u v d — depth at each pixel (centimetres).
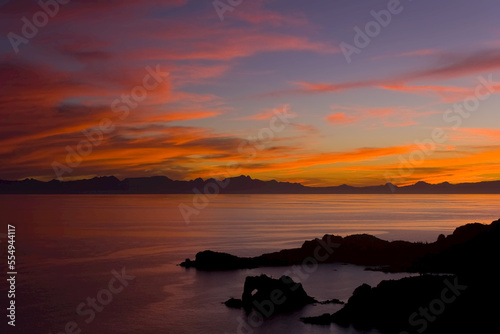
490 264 7038
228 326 5541
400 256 9900
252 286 6631
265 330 5309
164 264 10462
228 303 6594
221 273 9200
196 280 8481
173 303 6719
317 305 6372
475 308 4847
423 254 9475
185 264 10181
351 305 5647
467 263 7744
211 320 5803
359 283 7912
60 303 6794
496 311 4706
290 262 10181
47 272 9444
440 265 8150
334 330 5141
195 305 6575
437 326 4750
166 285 8044
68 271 9556
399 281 5725
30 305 6681
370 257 10194
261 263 10144
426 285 5491
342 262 10112
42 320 5938
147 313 6197
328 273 8931
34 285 8119
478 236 8612
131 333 5362
